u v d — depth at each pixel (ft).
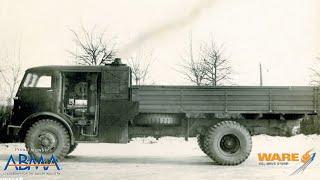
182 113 36.11
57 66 36.58
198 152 48.03
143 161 37.86
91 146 57.06
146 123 36.37
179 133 36.40
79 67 36.50
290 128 36.50
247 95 35.12
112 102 35.73
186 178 26.91
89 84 37.06
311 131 72.84
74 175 28.02
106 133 35.55
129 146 56.90
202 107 34.99
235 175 28.58
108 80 36.06
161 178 26.76
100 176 27.53
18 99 36.40
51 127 34.65
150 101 35.27
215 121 36.24
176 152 48.08
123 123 35.47
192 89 35.17
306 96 35.09
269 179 26.86
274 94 35.12
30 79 36.63
